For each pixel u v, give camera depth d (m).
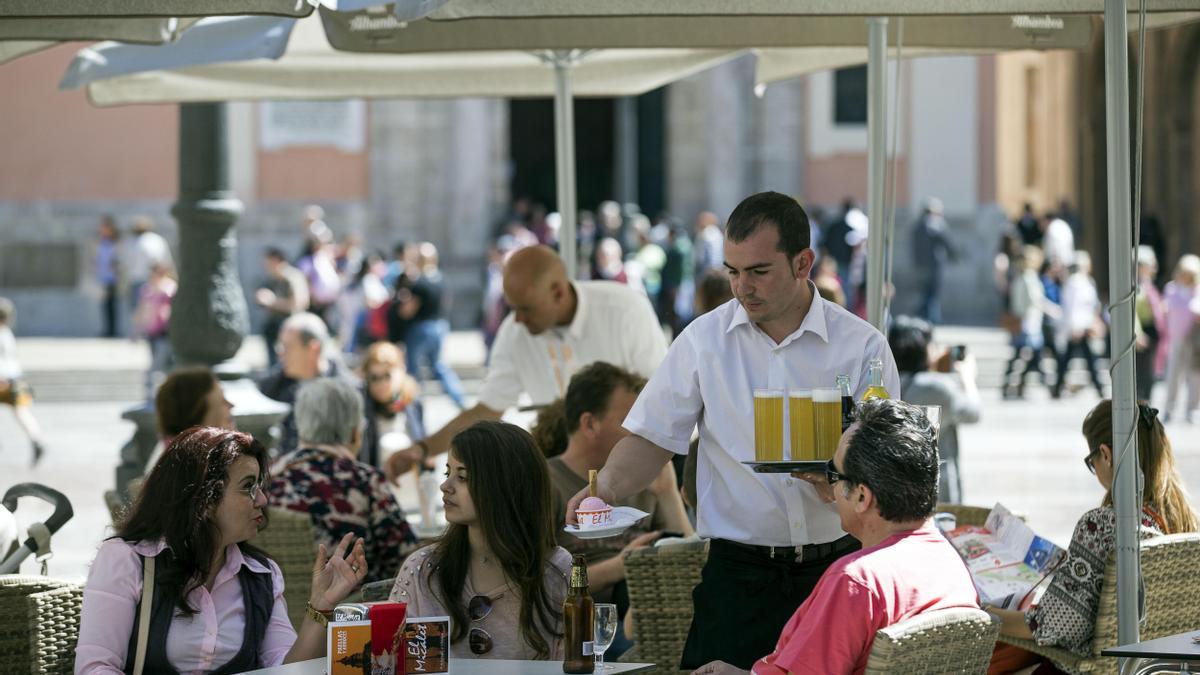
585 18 9.94
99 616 6.76
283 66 12.75
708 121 48.97
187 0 7.13
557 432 9.63
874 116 9.59
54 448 25.17
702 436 7.21
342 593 6.76
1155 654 6.41
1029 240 40.88
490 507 6.83
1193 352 26.98
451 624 6.86
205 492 6.86
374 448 14.09
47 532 8.23
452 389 30.89
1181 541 7.83
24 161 44.91
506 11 7.70
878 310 9.62
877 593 5.70
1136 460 7.44
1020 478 20.89
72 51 44.94
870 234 9.63
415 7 7.19
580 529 6.64
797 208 6.78
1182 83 38.34
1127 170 7.35
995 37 10.34
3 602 7.33
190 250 15.77
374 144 47.38
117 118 45.06
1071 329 31.61
